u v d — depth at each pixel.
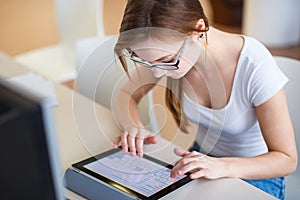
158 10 0.88
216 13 4.12
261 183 1.21
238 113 1.18
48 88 1.40
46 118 0.46
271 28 3.65
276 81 1.10
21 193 0.48
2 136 0.45
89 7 2.14
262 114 1.12
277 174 1.06
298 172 1.40
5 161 0.47
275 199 0.88
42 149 0.47
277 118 1.10
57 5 2.32
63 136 1.15
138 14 0.89
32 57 2.32
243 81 1.12
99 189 0.90
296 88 1.33
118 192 0.88
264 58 1.12
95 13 2.13
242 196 0.89
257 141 1.27
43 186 0.48
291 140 1.11
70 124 1.21
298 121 1.35
